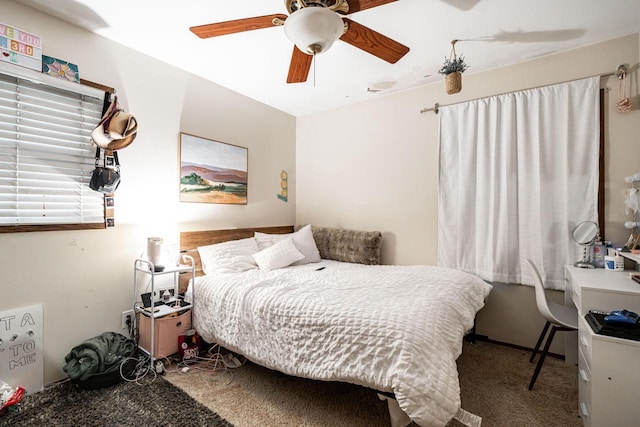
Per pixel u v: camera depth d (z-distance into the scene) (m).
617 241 2.23
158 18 2.00
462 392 1.92
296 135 4.04
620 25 2.10
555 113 2.42
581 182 2.32
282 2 1.85
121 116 2.06
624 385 1.36
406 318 1.49
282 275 2.46
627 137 2.21
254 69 2.72
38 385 1.87
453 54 2.46
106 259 2.21
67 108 2.05
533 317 2.53
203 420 1.61
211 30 1.67
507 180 2.57
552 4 1.88
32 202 1.89
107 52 2.22
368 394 1.84
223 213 3.08
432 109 3.02
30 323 1.85
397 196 3.25
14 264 1.81
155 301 2.38
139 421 1.61
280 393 1.86
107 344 2.04
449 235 2.89
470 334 2.76
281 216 3.81
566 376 2.11
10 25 1.79
